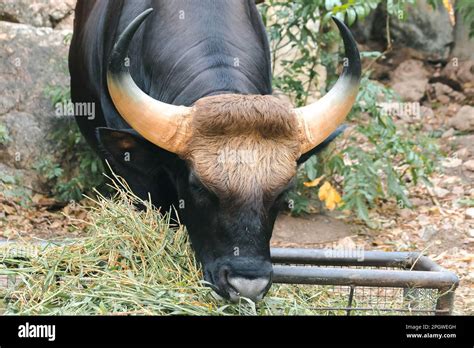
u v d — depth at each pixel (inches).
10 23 317.1
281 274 162.9
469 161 342.0
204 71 180.2
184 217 170.4
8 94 304.8
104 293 154.3
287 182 158.1
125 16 209.3
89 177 296.7
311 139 165.6
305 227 284.7
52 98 301.9
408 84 413.7
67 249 167.9
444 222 291.3
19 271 160.2
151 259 166.1
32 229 269.7
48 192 301.7
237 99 160.9
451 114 398.9
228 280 152.6
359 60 168.4
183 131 162.2
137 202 185.5
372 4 274.8
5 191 287.0
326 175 301.4
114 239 168.9
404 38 431.5
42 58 313.7
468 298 224.7
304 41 298.2
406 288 178.2
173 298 155.0
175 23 193.8
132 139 174.7
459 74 420.5
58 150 303.7
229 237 155.6
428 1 341.1
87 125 250.2
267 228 157.0
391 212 302.5
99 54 220.2
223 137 159.0
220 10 195.5
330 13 267.7
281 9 307.1
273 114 158.6
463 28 425.7
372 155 305.3
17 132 301.0
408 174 332.2
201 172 157.8
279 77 303.0
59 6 332.5
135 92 163.3
